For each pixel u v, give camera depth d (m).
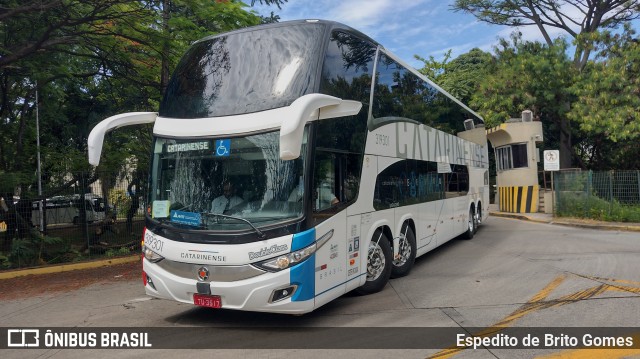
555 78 23.45
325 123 6.19
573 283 7.89
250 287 5.51
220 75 6.54
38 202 12.80
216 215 5.81
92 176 13.23
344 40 6.95
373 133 7.55
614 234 14.68
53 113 16.67
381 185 7.79
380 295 7.62
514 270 9.21
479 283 8.22
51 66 13.48
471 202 14.30
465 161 13.78
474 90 29.20
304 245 5.61
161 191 6.36
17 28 12.40
